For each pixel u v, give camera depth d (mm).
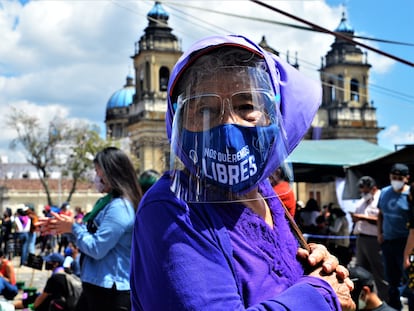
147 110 49219
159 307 1257
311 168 13805
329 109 55188
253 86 1427
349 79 54875
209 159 1383
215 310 1207
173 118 1534
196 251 1273
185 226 1298
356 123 54812
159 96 50125
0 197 58500
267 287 1356
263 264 1375
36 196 59562
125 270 3455
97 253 3389
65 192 60125
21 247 17344
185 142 1421
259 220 1444
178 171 1411
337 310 1362
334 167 13625
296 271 1493
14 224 18859
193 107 1424
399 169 7051
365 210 8305
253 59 1477
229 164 1380
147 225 1332
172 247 1271
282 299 1283
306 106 1673
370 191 8344
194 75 1452
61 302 5742
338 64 54844
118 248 3459
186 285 1229
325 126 54875
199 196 1367
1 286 7621
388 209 7117
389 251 7160
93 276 3473
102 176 3580
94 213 3586
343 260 11008
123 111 78500
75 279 5996
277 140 1444
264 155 1409
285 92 1623
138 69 53281
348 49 55156
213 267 1268
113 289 3420
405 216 6938
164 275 1257
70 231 3514
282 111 1607
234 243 1358
